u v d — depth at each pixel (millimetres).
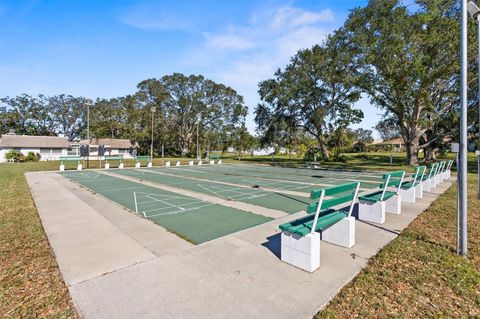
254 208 8000
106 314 2832
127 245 4832
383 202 6113
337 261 4113
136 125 55219
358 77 24078
